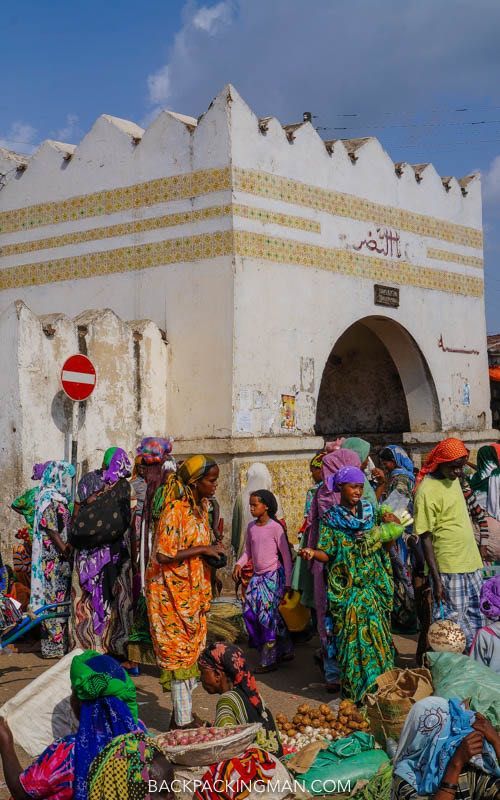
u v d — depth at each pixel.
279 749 4.73
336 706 6.80
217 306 11.04
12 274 13.17
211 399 11.05
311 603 7.81
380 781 5.04
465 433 14.91
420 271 14.27
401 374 14.62
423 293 14.34
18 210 13.12
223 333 10.98
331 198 12.49
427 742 4.04
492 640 5.95
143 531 7.68
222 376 10.97
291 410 11.70
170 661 6.02
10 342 9.98
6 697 7.11
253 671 8.01
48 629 8.27
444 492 7.22
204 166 11.18
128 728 3.91
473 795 3.94
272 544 8.09
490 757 3.97
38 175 12.91
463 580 7.20
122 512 7.60
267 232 11.41
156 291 11.62
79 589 7.66
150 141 11.70
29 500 8.70
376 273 13.30
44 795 3.87
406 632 9.34
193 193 11.27
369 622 6.75
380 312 13.36
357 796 5.03
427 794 3.97
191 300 11.27
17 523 9.91
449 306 14.94
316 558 6.86
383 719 5.44
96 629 7.60
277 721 6.16
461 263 15.27
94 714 3.93
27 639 8.92
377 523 6.97
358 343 15.58
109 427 10.77
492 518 8.82
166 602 6.03
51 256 12.73
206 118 11.16
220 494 10.91
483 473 9.05
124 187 11.97
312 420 12.03
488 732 3.96
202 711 6.80
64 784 3.86
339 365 15.86
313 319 12.10
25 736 5.14
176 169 11.45
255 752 4.32
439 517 7.19
